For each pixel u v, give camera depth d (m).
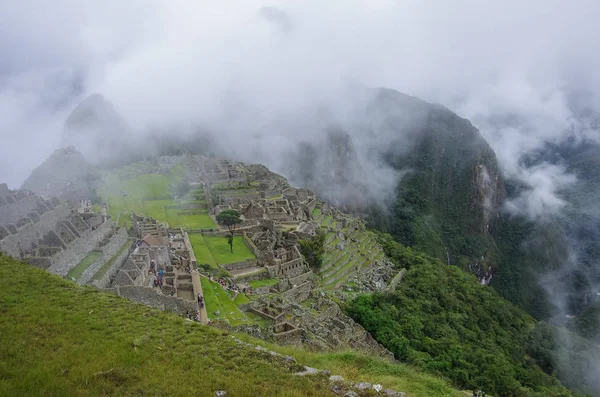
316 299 83.94
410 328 92.00
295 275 88.25
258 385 30.86
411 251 166.75
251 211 111.25
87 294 41.06
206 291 63.69
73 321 35.31
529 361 118.88
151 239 76.19
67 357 30.41
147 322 37.31
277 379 31.97
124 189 127.12
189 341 35.28
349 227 147.12
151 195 126.44
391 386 39.50
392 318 93.69
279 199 134.62
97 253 60.06
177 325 37.94
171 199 124.62
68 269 53.22
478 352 97.62
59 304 37.88
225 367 32.53
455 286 144.75
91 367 29.62
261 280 80.31
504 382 85.88
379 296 100.69
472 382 79.06
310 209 139.75
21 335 32.31
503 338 125.38
